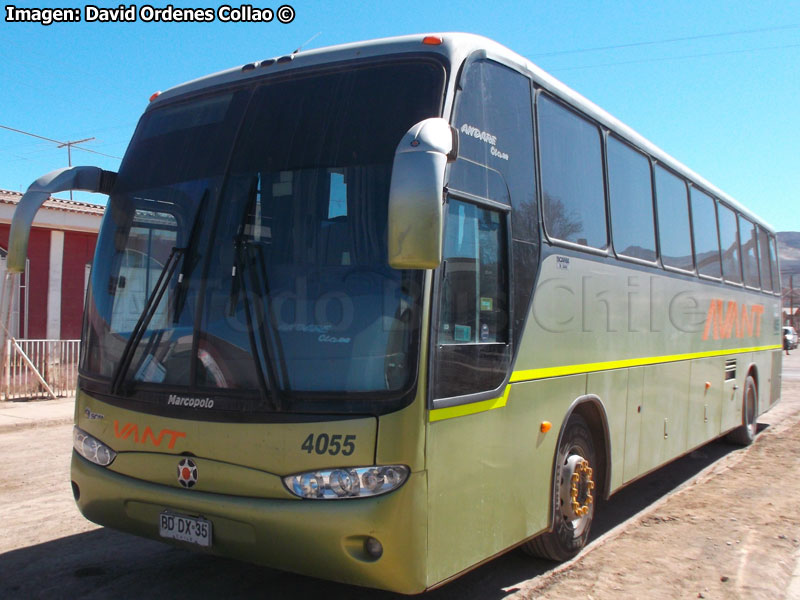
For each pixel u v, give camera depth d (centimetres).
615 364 621
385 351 377
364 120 420
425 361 377
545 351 504
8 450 1002
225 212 434
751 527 674
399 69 428
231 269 419
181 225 451
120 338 457
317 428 376
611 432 609
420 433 372
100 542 585
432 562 380
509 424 456
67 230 1981
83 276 2028
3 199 1828
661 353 732
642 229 707
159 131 499
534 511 489
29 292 1912
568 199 558
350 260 395
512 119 486
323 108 435
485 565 552
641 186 716
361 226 398
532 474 485
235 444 393
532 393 484
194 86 500
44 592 480
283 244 411
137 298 461
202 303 420
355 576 375
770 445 1131
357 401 374
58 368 1524
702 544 621
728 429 984
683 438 795
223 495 395
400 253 334
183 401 414
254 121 453
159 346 432
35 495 742
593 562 568
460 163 421
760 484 859
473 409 417
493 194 453
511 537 460
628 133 692
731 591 514
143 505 429
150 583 498
